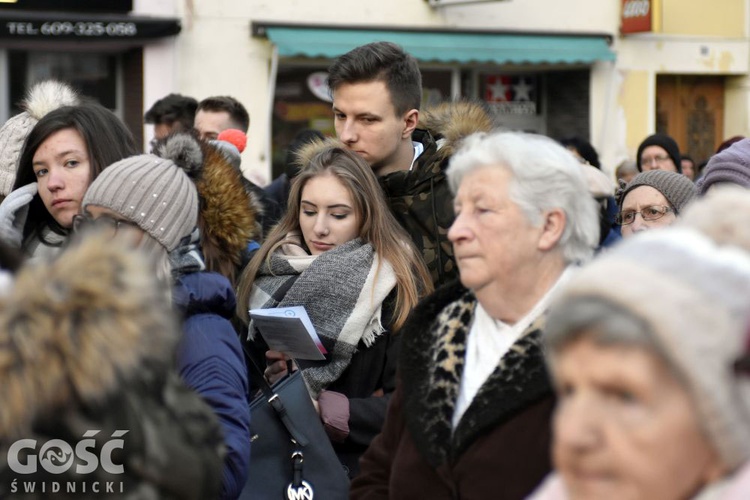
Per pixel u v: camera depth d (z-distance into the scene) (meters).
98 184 6.31
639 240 3.38
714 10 28.89
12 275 4.24
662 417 3.18
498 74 27.77
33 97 8.90
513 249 5.07
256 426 6.90
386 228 7.96
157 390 4.07
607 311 3.21
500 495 4.89
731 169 8.92
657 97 29.27
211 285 6.29
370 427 7.35
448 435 5.11
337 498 6.86
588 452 3.25
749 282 3.21
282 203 12.02
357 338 7.60
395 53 8.51
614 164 27.78
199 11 23.42
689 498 3.27
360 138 8.48
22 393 3.69
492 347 5.16
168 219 6.27
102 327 3.73
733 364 3.15
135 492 3.91
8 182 8.67
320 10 24.41
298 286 7.77
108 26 22.25
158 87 23.08
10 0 21.73
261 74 24.06
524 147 5.14
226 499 5.94
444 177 8.30
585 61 26.48
